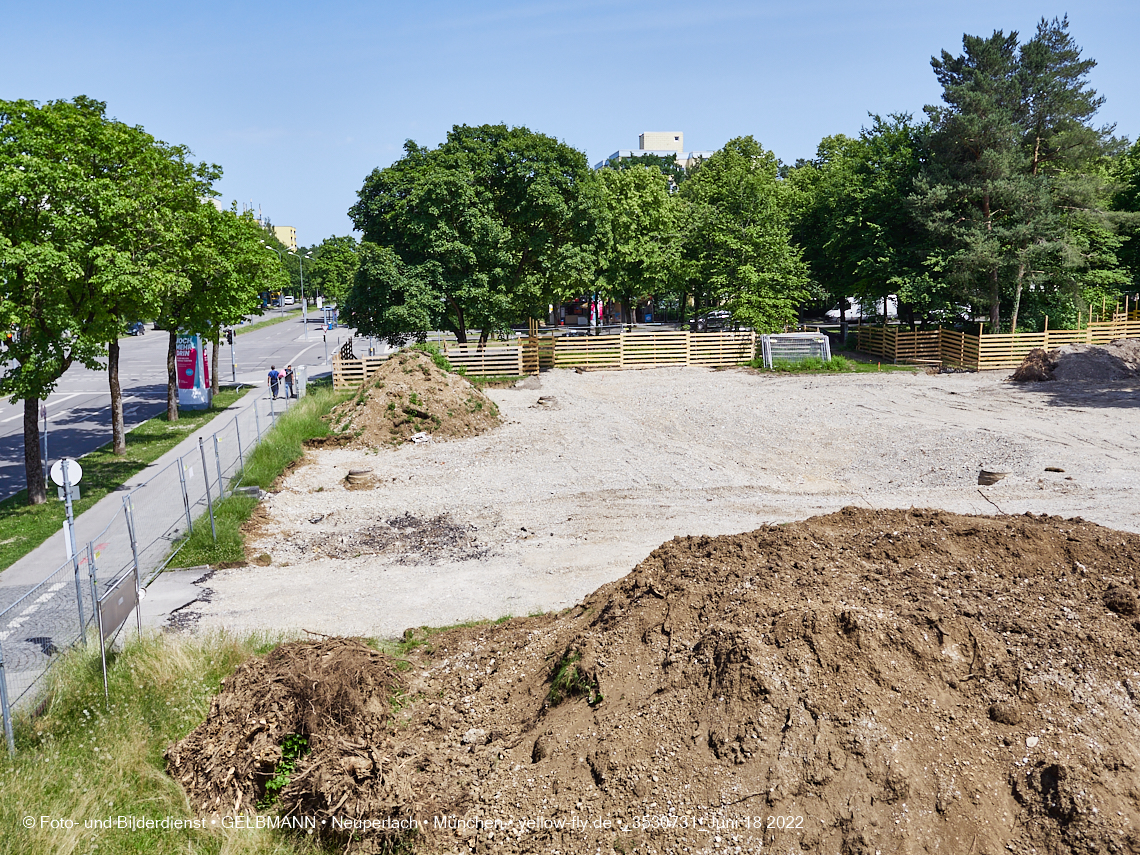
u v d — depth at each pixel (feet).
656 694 28.91
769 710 26.21
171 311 98.84
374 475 77.87
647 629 32.27
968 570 33.32
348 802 26.63
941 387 118.62
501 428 96.99
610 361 146.82
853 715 25.81
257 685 31.73
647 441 89.04
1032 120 146.20
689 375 138.41
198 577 52.26
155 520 61.41
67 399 132.05
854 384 124.06
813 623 28.37
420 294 126.82
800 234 182.91
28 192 60.85
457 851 25.17
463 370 135.85
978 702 26.58
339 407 98.84
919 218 142.31
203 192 101.86
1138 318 167.43
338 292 361.30
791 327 177.06
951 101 145.18
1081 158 145.07
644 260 175.01
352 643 36.22
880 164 159.22
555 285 142.82
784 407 106.01
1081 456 73.82
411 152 138.31
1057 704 26.21
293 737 29.94
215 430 101.76
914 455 78.43
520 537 59.26
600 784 26.18
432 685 35.73
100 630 34.19
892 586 32.04
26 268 59.47
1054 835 22.58
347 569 53.67
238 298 114.42
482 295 130.21
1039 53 144.25
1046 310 152.76
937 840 22.84
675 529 59.16
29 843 25.20
